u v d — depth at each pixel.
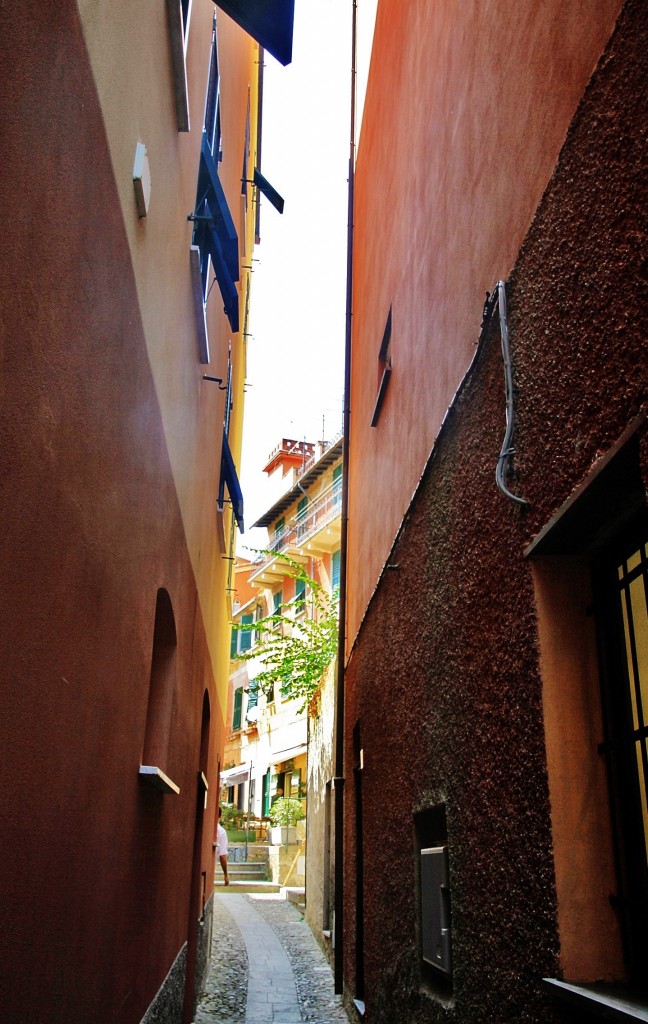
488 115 3.75
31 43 1.81
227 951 11.79
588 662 2.76
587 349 2.44
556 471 2.67
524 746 2.87
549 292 2.78
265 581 31.75
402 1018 4.99
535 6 3.08
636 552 2.58
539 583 2.83
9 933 1.89
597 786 2.63
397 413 6.11
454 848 3.78
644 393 2.06
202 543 6.94
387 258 7.06
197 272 5.03
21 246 1.77
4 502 1.73
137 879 3.75
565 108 2.73
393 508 6.13
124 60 2.87
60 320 2.10
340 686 9.22
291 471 33.78
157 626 4.84
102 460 2.67
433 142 5.06
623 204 2.21
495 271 3.51
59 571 2.20
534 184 3.03
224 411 9.05
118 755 3.14
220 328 8.11
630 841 2.49
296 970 10.35
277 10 4.31
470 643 3.62
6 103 1.65
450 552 4.06
